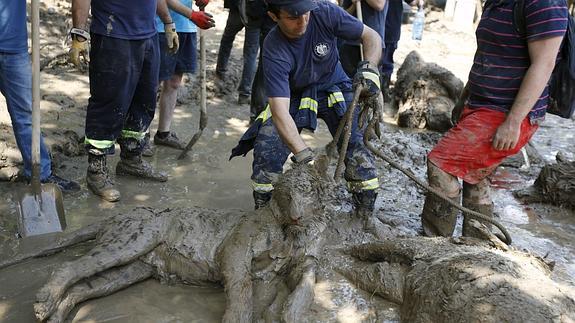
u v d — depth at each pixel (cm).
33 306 358
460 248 362
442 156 434
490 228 460
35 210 449
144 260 396
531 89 388
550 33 376
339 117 438
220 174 575
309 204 371
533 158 654
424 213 462
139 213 410
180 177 563
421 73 780
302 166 380
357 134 443
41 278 390
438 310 320
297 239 380
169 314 363
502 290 305
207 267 391
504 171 626
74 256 418
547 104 422
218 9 1259
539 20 376
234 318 342
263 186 429
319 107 444
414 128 764
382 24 692
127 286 386
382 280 361
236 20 765
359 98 405
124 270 388
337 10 409
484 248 363
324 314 349
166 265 396
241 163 605
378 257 385
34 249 410
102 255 373
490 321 296
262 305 366
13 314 354
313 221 386
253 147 462
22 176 517
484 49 411
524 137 414
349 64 695
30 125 479
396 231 455
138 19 480
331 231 417
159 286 394
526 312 292
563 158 568
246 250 378
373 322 345
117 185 537
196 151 627
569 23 396
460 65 1081
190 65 607
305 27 381
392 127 765
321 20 402
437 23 1430
